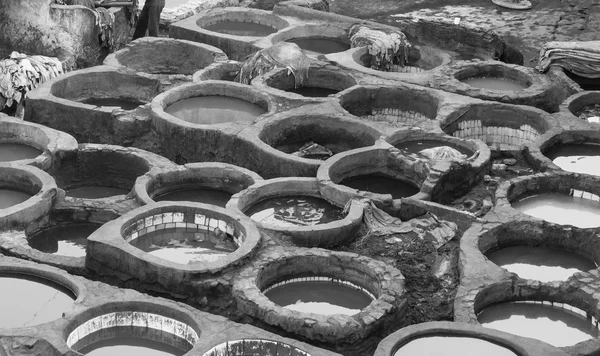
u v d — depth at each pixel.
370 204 13.80
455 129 16.66
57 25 18.11
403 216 14.10
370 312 11.44
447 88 17.39
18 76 16.98
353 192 14.00
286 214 13.88
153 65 18.91
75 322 10.90
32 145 15.47
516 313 12.16
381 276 12.11
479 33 19.50
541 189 14.71
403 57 19.23
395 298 11.70
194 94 16.98
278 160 14.94
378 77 17.77
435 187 14.33
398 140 15.73
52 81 17.05
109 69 17.59
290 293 12.28
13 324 11.08
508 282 12.27
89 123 16.31
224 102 16.95
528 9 22.48
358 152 15.01
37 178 13.91
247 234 12.67
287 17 20.52
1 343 10.47
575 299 12.16
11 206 13.57
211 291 11.91
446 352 10.62
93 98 17.56
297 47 18.11
